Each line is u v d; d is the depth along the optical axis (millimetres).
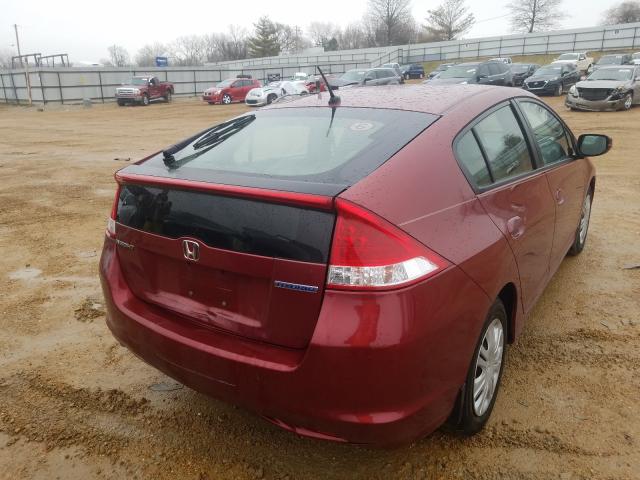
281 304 2111
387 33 95312
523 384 3135
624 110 18656
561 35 58188
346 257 1994
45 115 30734
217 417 2967
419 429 2166
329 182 2176
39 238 6223
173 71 45750
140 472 2580
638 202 7051
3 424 2938
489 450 2637
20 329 4008
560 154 3928
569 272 4699
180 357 2385
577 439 2686
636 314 3922
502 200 2746
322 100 3291
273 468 2584
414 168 2312
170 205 2414
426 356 2080
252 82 36188
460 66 22406
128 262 2689
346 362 1988
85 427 2906
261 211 2143
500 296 2748
